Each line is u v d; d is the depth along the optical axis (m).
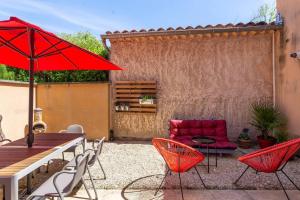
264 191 3.60
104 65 4.08
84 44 9.31
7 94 6.11
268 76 6.96
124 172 4.45
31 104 3.44
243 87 7.04
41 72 8.28
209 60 7.15
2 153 3.04
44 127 6.53
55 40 3.36
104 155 5.66
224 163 5.04
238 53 7.05
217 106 7.13
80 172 2.70
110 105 7.49
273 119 5.96
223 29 6.38
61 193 2.43
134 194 3.52
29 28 2.98
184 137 5.97
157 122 7.36
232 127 7.07
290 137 5.91
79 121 7.46
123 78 7.51
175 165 3.40
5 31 3.23
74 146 4.40
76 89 7.48
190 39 7.20
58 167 4.75
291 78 5.91
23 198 3.35
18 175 2.28
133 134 7.46
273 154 3.29
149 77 7.39
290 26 5.93
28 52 3.79
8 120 6.13
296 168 4.61
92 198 3.37
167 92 7.31
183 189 3.69
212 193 3.54
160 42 7.32
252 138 6.98
